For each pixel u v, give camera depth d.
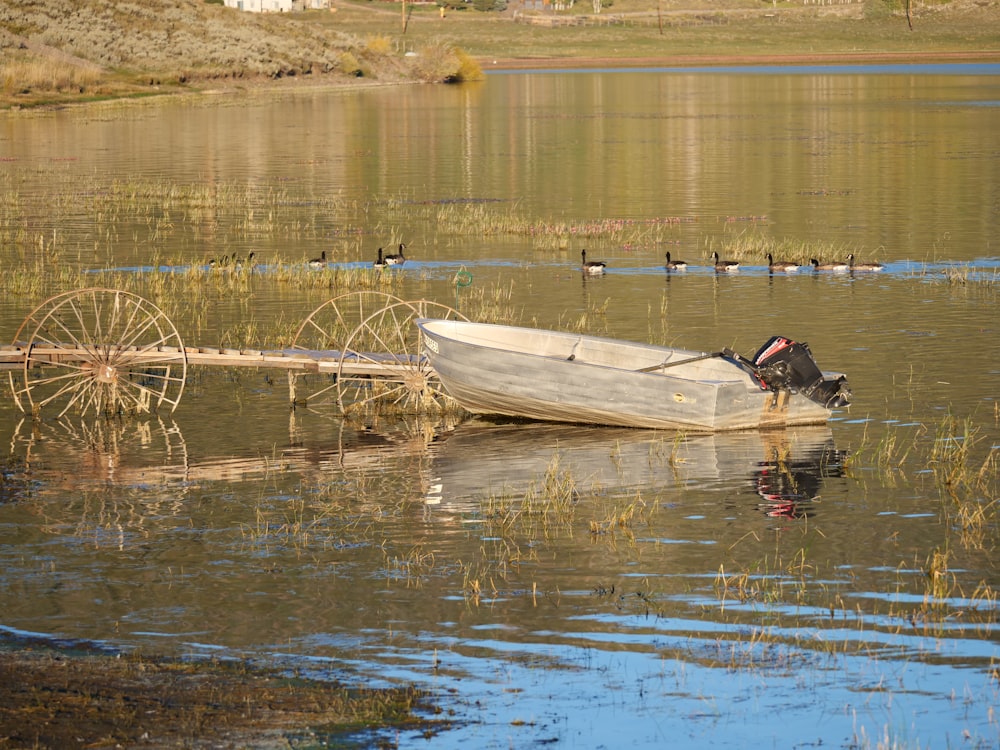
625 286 67.94
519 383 43.62
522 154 138.75
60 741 20.92
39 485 37.34
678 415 42.44
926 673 24.56
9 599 28.38
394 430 43.66
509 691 23.75
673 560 30.81
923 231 84.88
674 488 36.50
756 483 36.81
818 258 74.75
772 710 23.06
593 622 27.06
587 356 46.25
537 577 29.77
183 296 65.69
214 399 47.53
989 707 23.17
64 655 25.11
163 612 27.62
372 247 81.50
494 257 77.88
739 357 43.34
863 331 56.16
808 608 27.75
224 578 29.77
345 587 29.17
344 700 23.12
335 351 48.50
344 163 131.00
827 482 36.78
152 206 99.06
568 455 40.28
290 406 46.72
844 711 23.03
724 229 87.31
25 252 78.81
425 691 23.69
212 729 21.62
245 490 36.84
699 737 22.05
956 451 39.03
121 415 45.47
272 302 64.19
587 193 107.50
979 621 26.94
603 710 22.98
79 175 117.94
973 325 56.84
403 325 58.31
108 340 47.84
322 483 37.50
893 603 28.00
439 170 125.19
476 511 34.78
